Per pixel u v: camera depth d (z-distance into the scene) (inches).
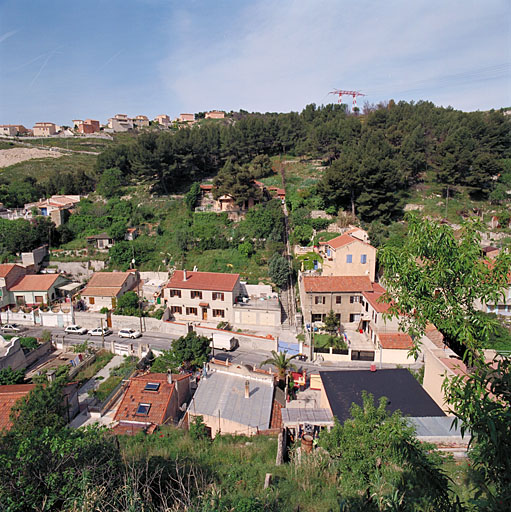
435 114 3506.4
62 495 389.1
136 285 2112.5
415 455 389.7
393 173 2425.0
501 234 2293.3
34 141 5088.6
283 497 481.7
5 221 2481.5
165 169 2859.3
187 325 1729.8
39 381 1029.8
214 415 902.4
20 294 2021.4
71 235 2551.7
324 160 3427.7
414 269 408.8
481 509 248.2
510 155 2974.9
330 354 1485.0
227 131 3570.4
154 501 421.4
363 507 426.0
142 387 1014.4
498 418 237.6
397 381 856.9
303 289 1802.4
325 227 2423.7
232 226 2479.1
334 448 525.7
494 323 387.2
